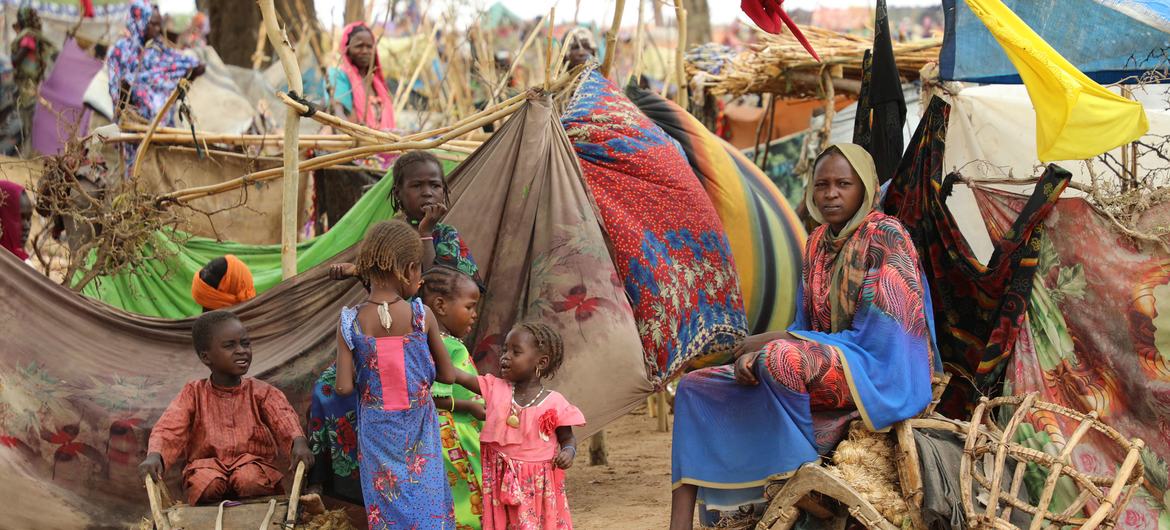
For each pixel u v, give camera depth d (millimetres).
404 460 4316
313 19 13023
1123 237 5008
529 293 5457
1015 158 5906
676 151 6191
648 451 8031
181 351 5312
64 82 11242
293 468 4543
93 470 4977
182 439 4625
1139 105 4586
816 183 5152
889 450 4707
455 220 5496
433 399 4742
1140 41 5773
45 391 4977
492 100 8922
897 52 9500
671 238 5891
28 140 11406
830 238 5238
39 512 4895
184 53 10492
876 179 5113
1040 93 4766
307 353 5199
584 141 6047
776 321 6504
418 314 4406
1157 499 4848
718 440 4941
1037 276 5223
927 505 4527
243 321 5426
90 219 6855
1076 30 5926
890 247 4914
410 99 13133
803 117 13797
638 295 5699
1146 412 4918
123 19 13797
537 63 12461
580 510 6285
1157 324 4887
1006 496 4320
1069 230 5152
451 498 4488
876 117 6129
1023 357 5223
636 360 5383
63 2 14172
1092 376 5090
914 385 4730
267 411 4750
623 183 5941
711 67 10453
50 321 5105
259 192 8648
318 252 7012
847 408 4828
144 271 7043
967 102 6035
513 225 5527
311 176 8992
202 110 10539
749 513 5090
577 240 5449
